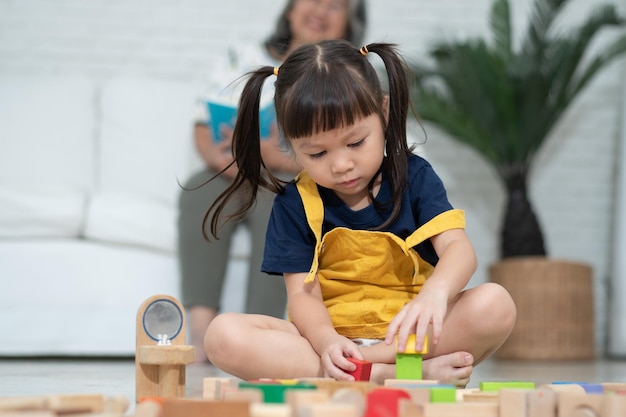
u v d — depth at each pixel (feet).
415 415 2.94
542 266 11.20
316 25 9.58
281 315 9.37
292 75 4.77
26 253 9.35
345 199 5.16
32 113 10.84
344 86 4.58
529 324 11.19
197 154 10.37
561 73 11.70
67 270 9.38
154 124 11.00
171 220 9.82
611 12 11.59
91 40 12.34
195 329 9.27
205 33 12.51
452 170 12.82
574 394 3.09
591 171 13.08
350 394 3.04
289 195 5.31
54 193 9.77
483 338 4.77
